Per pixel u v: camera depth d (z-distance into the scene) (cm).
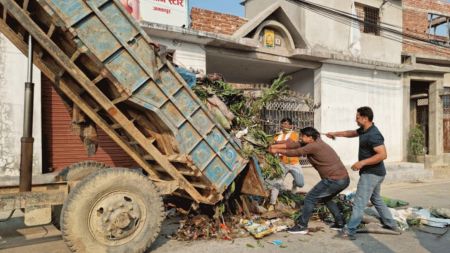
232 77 1259
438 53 1545
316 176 966
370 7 1273
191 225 475
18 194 348
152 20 803
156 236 397
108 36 361
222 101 500
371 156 471
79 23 343
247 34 942
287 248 423
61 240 451
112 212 364
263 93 630
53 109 740
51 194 366
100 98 387
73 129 477
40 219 358
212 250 411
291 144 514
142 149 468
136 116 430
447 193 820
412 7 1508
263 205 584
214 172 444
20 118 682
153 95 395
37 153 695
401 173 1007
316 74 1116
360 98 1192
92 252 354
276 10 980
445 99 1502
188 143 421
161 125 415
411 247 432
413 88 1538
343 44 1196
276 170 562
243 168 471
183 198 534
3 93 668
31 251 409
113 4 364
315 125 1110
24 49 399
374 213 582
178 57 841
